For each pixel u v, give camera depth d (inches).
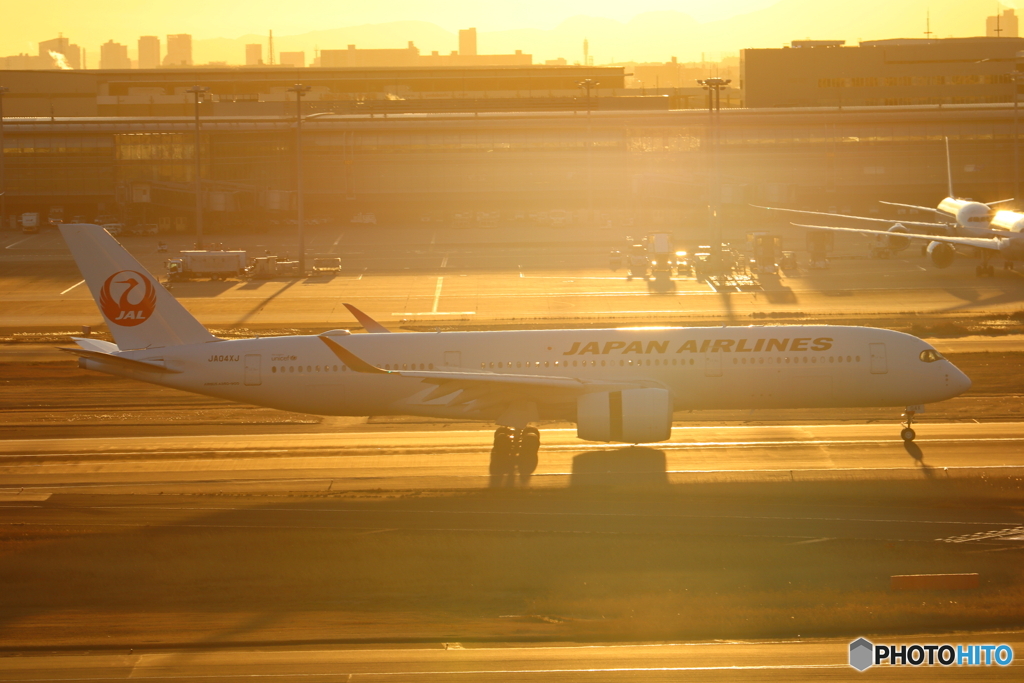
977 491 7130.9
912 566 5802.2
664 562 5954.7
